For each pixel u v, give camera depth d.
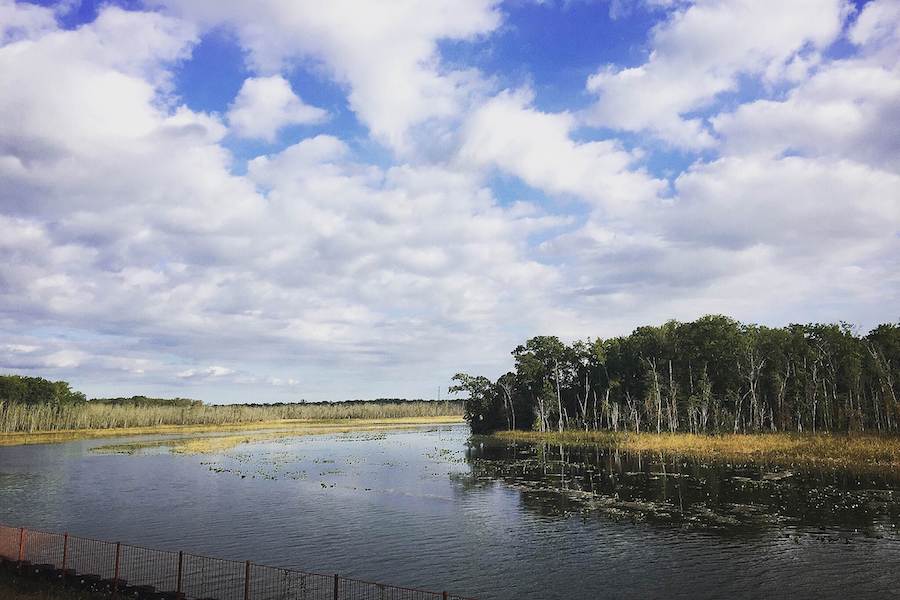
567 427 136.75
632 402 122.31
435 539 35.84
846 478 54.56
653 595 25.66
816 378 102.62
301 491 54.78
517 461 78.19
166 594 23.88
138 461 82.38
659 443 87.38
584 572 28.92
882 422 95.69
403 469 71.19
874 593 25.38
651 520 39.84
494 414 146.38
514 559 31.28
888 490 48.12
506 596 25.67
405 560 31.41
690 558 30.86
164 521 41.75
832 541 33.44
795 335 108.50
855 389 99.56
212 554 32.69
